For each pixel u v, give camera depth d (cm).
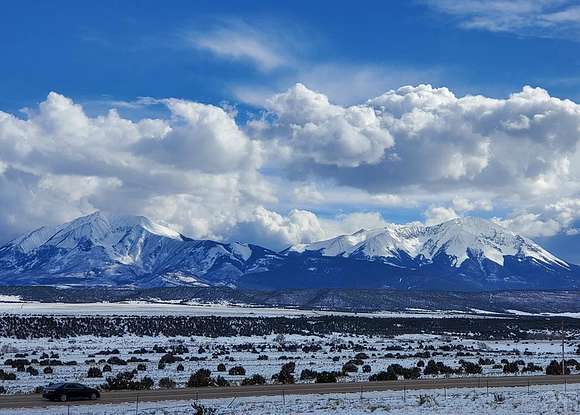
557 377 8238
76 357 11650
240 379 7794
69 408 5250
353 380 7806
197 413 4825
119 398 5941
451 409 5097
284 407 5253
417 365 10175
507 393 6266
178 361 10856
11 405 5500
